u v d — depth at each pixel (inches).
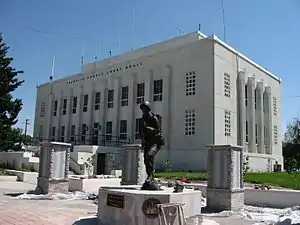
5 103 1268.5
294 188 736.3
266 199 598.2
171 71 1411.2
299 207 544.4
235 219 477.7
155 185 377.7
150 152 394.0
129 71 1573.6
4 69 1311.5
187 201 350.9
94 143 1667.1
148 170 390.3
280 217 486.9
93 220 384.8
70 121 1845.5
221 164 554.9
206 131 1258.0
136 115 1513.3
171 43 1581.0
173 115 1370.6
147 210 323.6
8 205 540.1
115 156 1373.0
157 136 401.7
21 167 1152.2
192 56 1350.9
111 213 348.8
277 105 1795.0
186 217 347.3
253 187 703.1
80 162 1254.3
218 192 546.0
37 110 2126.0
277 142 1750.7
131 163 753.6
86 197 670.5
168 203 320.2
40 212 473.4
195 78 1323.8
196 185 673.0
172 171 1243.2
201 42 1331.2
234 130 1363.2
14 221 401.4
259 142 1576.0
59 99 1948.8
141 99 1507.1
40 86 2138.3
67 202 601.6
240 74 1455.5
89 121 1712.6
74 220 414.6
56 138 1918.1
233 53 1423.5
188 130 1311.5
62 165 711.7
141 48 1717.5
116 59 1823.3
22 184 892.0
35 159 1142.3
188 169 1278.3
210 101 1266.0
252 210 547.8
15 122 1314.0
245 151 1445.6
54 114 1991.9
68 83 1905.8
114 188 376.5
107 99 1660.9
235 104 1393.9
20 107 1315.2
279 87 1845.5
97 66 1910.7
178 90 1373.0
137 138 1489.9
